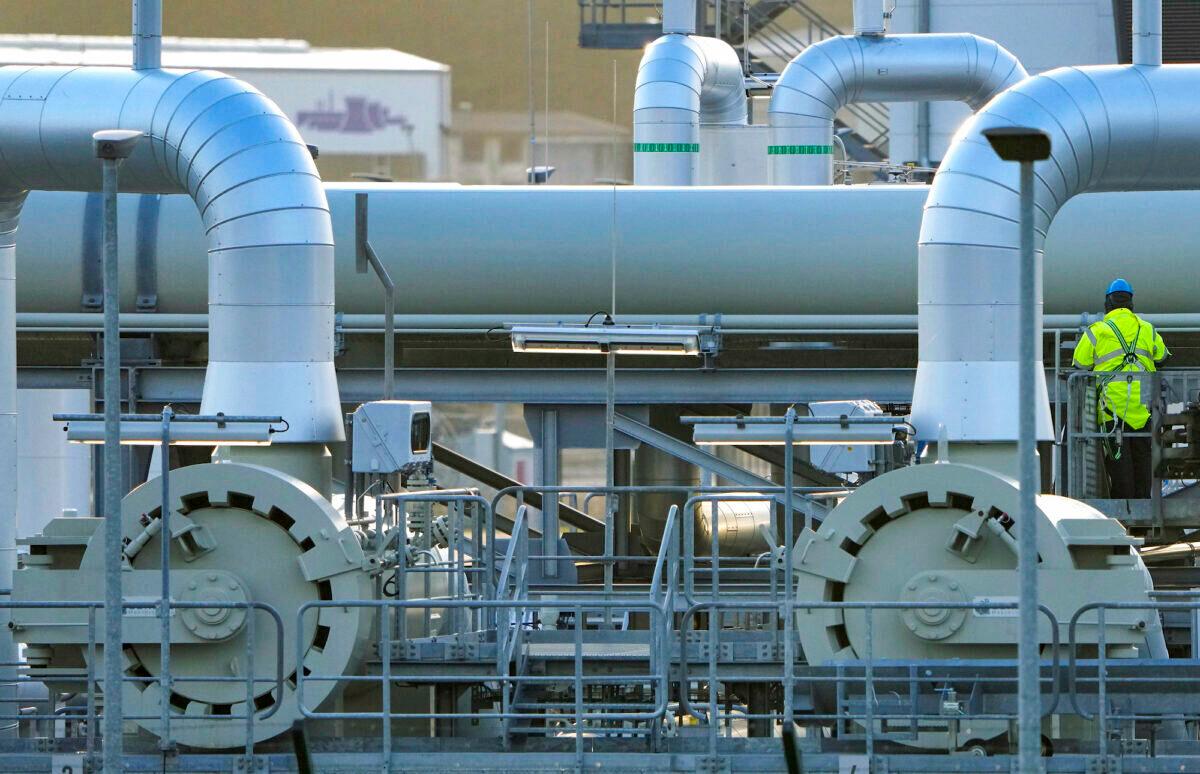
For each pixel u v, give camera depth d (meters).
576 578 20.30
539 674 14.54
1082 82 14.44
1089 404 17.08
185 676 13.17
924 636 12.83
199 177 14.36
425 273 20.59
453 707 14.45
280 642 12.51
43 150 14.61
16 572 13.07
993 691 12.49
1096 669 12.59
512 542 14.18
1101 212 20.45
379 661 14.35
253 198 14.19
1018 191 13.92
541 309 20.77
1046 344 20.94
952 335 13.89
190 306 20.73
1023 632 9.04
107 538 10.59
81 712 14.29
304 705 12.90
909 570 13.00
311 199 14.32
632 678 12.84
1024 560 9.01
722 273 20.52
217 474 13.10
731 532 21.64
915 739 12.55
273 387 14.04
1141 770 12.18
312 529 13.06
